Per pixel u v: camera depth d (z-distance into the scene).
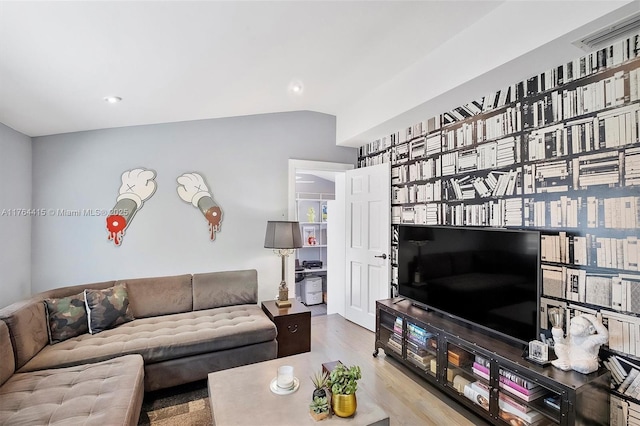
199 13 1.52
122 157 3.06
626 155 1.67
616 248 1.72
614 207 1.72
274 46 2.07
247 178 3.59
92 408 1.49
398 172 3.48
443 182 2.89
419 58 2.58
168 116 3.03
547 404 1.68
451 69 2.30
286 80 2.74
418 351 2.53
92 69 1.85
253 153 3.62
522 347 1.96
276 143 3.75
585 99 1.85
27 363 1.91
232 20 1.65
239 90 2.73
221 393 1.64
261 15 1.67
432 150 3.01
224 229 3.47
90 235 2.96
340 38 2.15
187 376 2.29
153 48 1.75
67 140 2.89
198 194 3.35
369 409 1.54
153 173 3.17
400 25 2.08
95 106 2.42
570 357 1.69
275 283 3.71
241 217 3.56
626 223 1.67
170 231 3.23
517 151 2.23
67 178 2.89
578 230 1.88
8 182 2.48
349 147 4.23
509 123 2.28
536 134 2.11
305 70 2.60
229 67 2.22
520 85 2.21
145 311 2.79
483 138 2.49
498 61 1.96
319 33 2.03
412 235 2.88
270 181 3.71
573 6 1.59
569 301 1.92
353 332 3.62
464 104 2.65
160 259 3.19
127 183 3.07
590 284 1.82
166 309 2.88
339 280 4.35
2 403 1.53
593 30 1.59
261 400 1.58
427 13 1.97
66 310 2.31
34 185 2.80
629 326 1.66
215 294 3.08
